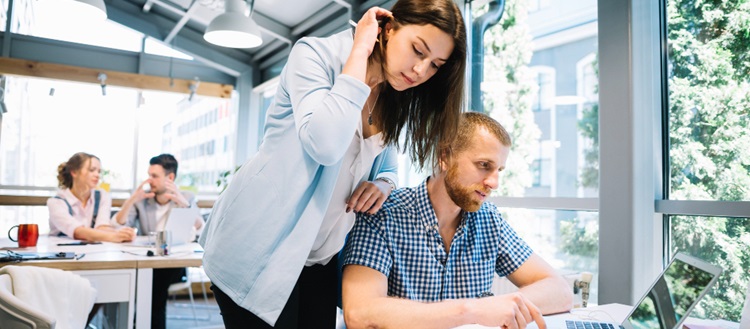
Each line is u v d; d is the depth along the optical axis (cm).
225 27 350
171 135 580
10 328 127
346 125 101
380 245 133
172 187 371
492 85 318
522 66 301
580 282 200
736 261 184
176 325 408
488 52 321
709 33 199
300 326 140
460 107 127
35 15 527
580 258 253
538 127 291
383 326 117
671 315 120
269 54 597
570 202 248
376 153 130
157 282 311
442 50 112
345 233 136
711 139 196
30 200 475
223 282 123
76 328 156
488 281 146
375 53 119
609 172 214
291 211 116
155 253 244
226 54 604
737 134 187
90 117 543
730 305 185
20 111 513
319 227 120
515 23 306
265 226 117
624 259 207
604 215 215
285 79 117
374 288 126
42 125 521
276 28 526
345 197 132
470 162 133
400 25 113
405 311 117
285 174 116
